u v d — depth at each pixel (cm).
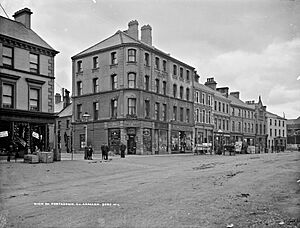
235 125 5466
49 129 2528
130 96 3475
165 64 4028
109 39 3781
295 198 752
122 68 3506
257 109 5356
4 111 2230
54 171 1510
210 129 4844
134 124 3447
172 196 796
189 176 1235
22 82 2389
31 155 1975
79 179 1245
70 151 4112
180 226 541
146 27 3891
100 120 3631
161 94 3878
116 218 592
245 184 977
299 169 1415
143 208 667
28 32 2502
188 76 4491
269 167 1549
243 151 3919
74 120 3919
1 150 2258
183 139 4256
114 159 2497
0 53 2272
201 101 4731
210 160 2355
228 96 5603
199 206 680
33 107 2467
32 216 610
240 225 546
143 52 3600
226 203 707
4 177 1246
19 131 2347
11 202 730
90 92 3784
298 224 546
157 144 3756
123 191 893
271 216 597
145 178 1217
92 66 3794
